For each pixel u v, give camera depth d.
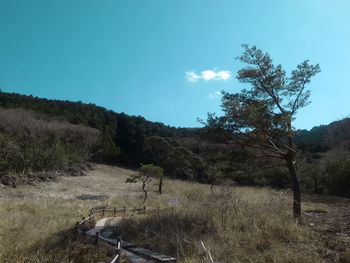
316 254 11.38
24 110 66.75
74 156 73.81
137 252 13.35
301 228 14.09
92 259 13.05
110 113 109.00
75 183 56.38
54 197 40.38
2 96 82.81
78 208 29.97
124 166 95.12
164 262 11.69
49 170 63.00
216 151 23.38
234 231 13.87
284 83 20.16
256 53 20.17
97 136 81.56
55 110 89.12
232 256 11.38
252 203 18.62
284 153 19.53
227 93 20.70
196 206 18.03
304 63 20.06
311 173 48.84
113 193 48.22
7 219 21.52
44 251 14.47
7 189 44.59
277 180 43.69
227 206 16.58
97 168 80.50
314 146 63.12
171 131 111.88
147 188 54.50
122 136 100.75
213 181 32.41
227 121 19.83
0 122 60.09
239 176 21.11
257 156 19.98
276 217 14.80
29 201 32.56
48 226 19.86
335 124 51.88
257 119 18.84
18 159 55.69
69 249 14.48
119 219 23.44
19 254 14.20
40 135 63.38
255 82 20.30
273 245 12.20
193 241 13.07
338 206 30.44
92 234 16.45
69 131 75.25
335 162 44.97
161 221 17.09
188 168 63.31
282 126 18.91
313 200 37.22
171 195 44.59
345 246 12.16
